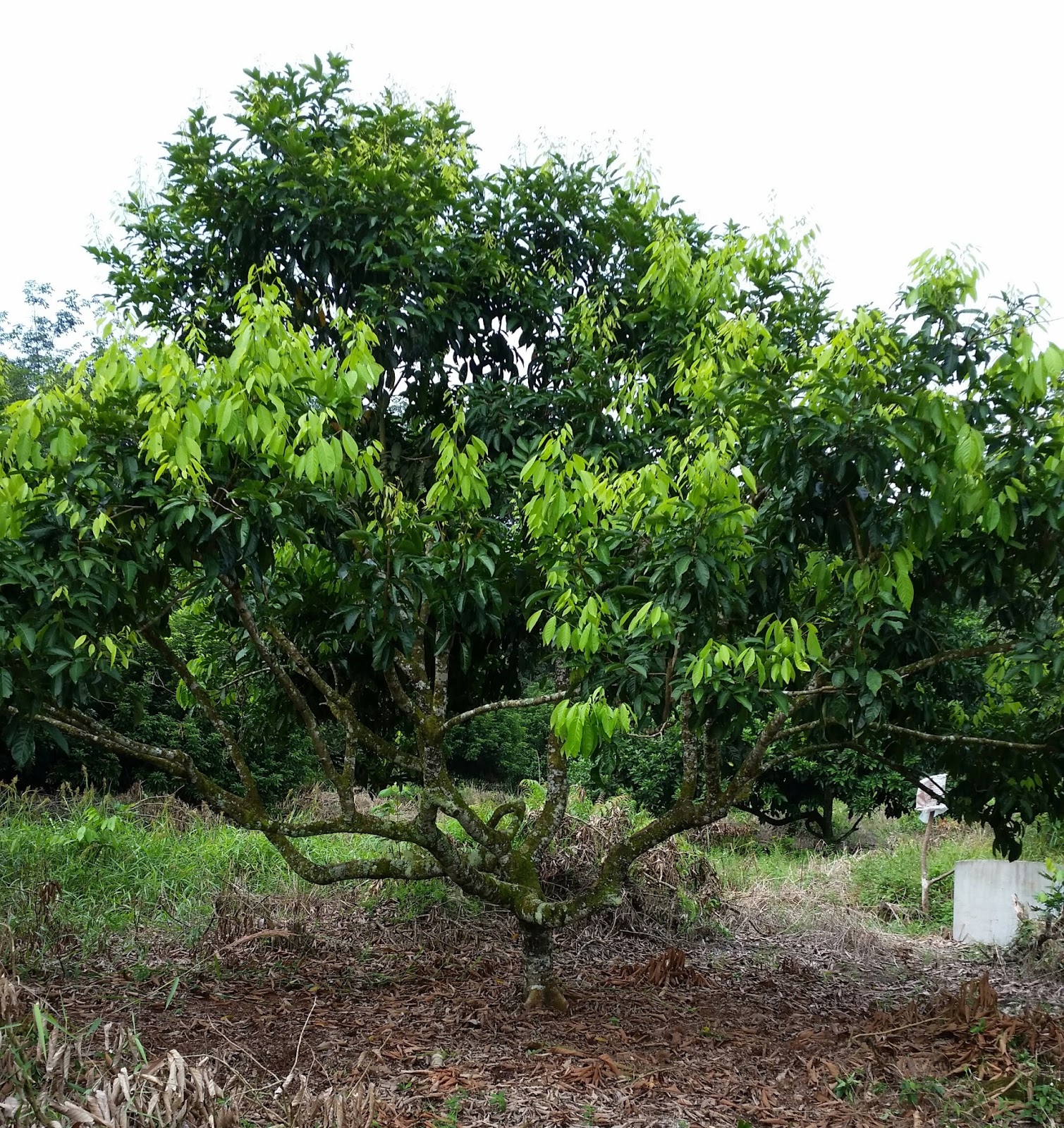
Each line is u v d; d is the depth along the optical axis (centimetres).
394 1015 509
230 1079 364
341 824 501
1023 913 798
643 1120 386
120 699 864
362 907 734
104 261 571
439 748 516
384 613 440
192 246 577
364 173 549
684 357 526
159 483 407
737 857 1172
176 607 524
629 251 605
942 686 539
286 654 571
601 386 539
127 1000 516
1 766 1105
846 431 394
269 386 409
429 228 556
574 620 445
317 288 588
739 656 385
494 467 528
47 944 585
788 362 480
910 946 822
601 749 464
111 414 402
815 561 463
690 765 516
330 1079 409
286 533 408
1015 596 467
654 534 427
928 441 402
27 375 1550
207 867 774
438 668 539
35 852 749
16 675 371
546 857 779
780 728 497
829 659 455
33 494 389
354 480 440
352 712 527
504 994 556
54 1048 323
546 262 594
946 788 562
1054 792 535
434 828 510
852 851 1295
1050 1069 432
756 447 417
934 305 429
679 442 529
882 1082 427
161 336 543
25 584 367
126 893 706
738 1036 506
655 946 743
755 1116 393
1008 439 410
